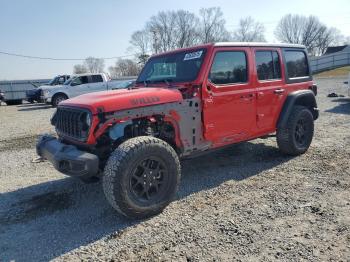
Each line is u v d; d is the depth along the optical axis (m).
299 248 3.02
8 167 6.37
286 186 4.51
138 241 3.31
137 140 3.66
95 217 3.91
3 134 10.45
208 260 2.92
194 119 4.36
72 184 5.12
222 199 4.20
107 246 3.25
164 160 3.82
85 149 3.99
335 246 3.02
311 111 6.27
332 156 5.78
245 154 6.19
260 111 5.22
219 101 4.59
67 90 19.72
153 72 5.25
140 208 3.67
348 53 49.81
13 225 3.83
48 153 4.00
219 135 4.67
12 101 28.91
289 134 5.59
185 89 4.43
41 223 3.84
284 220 3.55
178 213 3.87
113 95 3.99
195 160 5.94
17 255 3.19
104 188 3.58
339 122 9.14
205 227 3.50
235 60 4.86
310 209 3.78
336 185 4.45
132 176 3.61
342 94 16.98
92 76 20.23
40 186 5.12
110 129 3.78
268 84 5.31
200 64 4.49
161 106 4.04
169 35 63.25
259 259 2.89
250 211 3.80
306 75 6.21
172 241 3.26
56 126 4.58
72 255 3.13
